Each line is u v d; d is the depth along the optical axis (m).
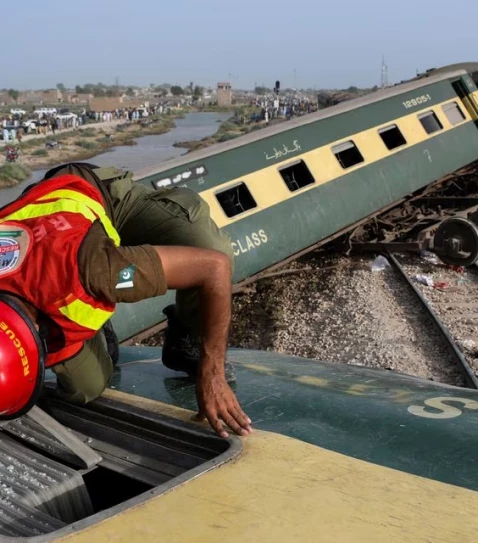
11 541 1.59
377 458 1.98
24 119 93.19
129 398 2.62
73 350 2.24
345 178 11.98
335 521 1.63
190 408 2.49
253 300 11.91
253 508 1.70
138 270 2.01
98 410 2.54
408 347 8.41
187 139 74.88
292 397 2.55
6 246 1.97
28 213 2.10
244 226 10.38
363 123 12.77
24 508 1.97
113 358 3.16
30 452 2.31
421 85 14.47
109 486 2.44
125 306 8.69
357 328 9.30
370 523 1.62
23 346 1.84
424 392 2.65
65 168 2.66
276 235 10.75
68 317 1.95
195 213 2.72
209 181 10.22
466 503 1.70
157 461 2.25
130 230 2.76
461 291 10.92
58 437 2.37
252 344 9.72
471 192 16.98
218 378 2.23
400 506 1.69
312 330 9.69
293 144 11.50
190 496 1.77
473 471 1.87
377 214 12.88
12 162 47.62
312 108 86.81
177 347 2.83
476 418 2.26
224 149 10.62
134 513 1.70
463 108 15.16
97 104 128.12
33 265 1.91
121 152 59.97
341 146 12.25
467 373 7.21
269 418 2.36
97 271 1.92
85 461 2.26
